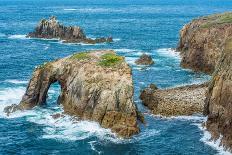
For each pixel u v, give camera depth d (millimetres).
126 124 58406
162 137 57656
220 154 51688
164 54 127000
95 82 62281
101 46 147375
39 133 59344
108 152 52875
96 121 60500
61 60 70938
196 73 99938
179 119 64688
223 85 57000
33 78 69188
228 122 53625
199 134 58594
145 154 52469
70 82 66750
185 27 126062
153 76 96250
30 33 175250
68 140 56688
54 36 167750
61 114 64812
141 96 74688
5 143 56438
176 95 73562
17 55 126125
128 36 178625
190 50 106312
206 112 64812
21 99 73312
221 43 98250
